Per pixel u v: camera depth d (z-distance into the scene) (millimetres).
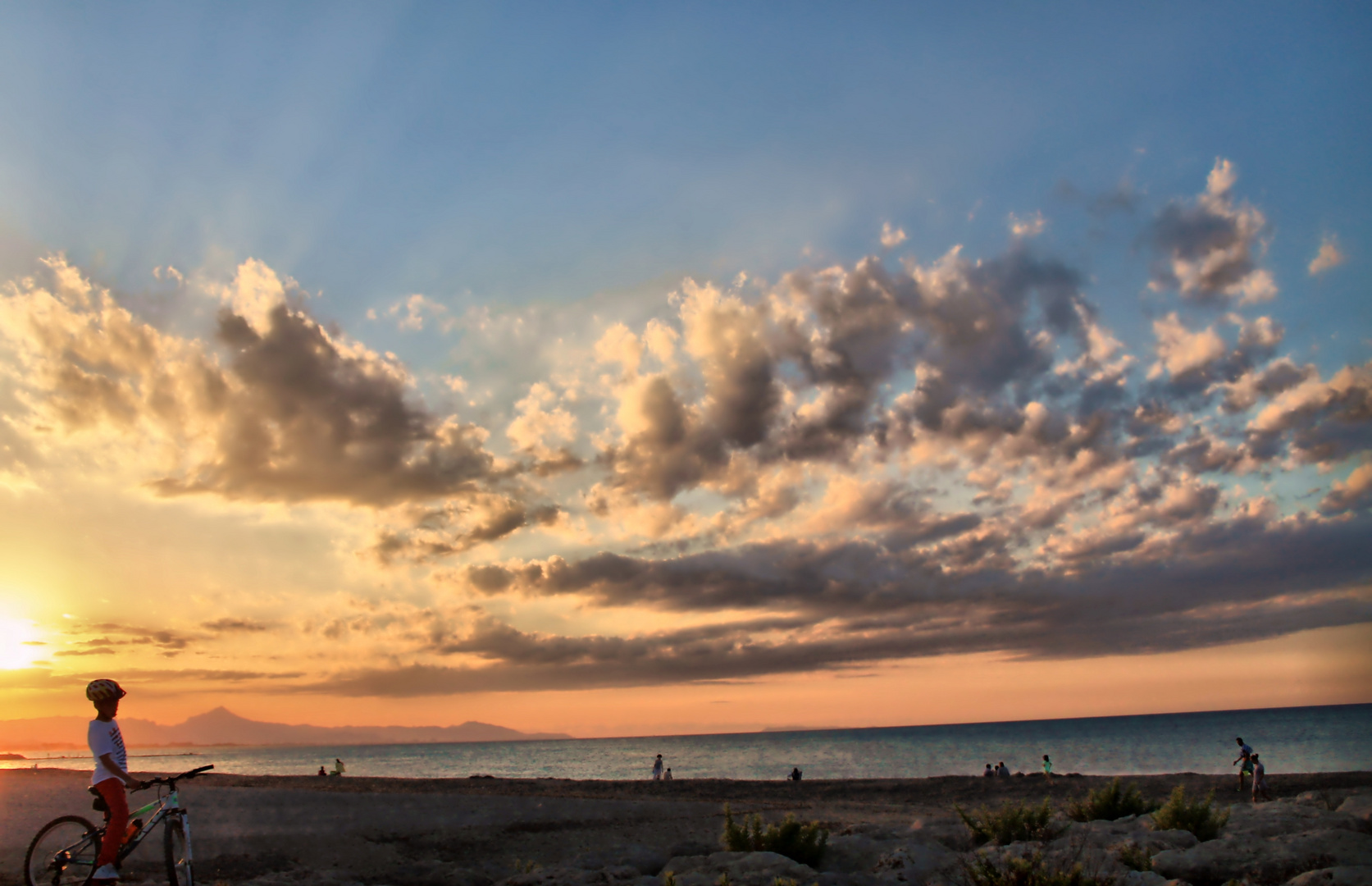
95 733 7645
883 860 12117
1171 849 11484
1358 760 79438
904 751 143875
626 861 13562
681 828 21281
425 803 22219
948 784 46438
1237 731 168250
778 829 13492
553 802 25688
